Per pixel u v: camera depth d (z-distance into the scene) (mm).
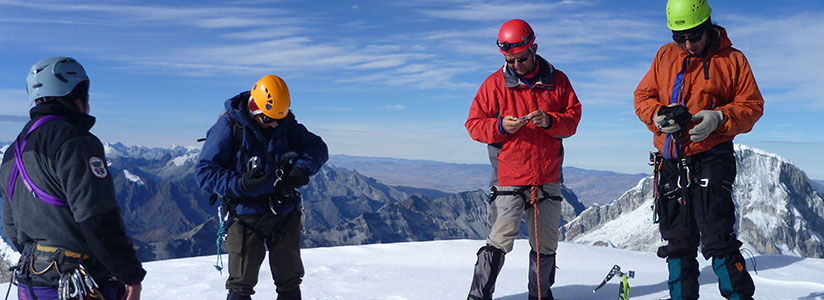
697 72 3344
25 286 2389
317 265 6762
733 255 3262
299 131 3719
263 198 3508
